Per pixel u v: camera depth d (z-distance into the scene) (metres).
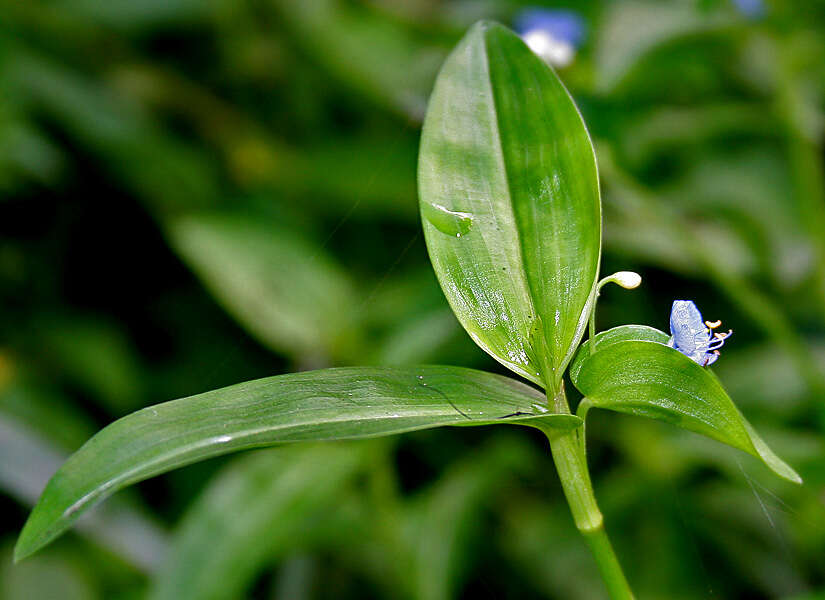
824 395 0.42
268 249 0.48
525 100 0.29
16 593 0.44
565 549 0.46
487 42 0.30
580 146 0.29
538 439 0.49
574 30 0.45
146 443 0.27
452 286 0.29
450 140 0.29
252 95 0.64
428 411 0.28
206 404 0.28
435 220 0.29
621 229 0.48
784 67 0.46
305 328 0.44
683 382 0.28
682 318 0.29
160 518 0.48
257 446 0.27
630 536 0.45
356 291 0.47
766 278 0.51
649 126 0.53
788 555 0.44
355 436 0.27
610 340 0.29
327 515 0.41
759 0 0.45
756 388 0.47
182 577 0.37
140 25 0.62
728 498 0.46
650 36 0.45
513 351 0.29
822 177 0.50
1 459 0.41
